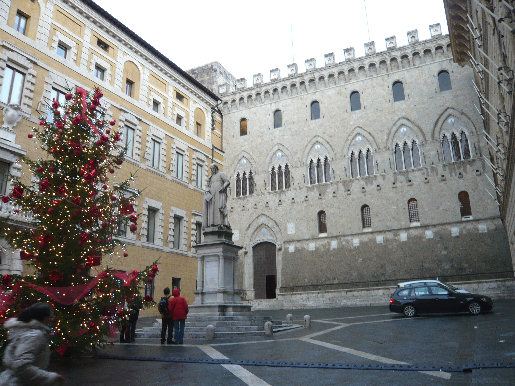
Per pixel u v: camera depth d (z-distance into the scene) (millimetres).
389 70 43531
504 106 20125
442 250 37156
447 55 41250
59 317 10977
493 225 35969
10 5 24750
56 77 26953
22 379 4773
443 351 10656
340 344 12859
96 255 12109
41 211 12164
